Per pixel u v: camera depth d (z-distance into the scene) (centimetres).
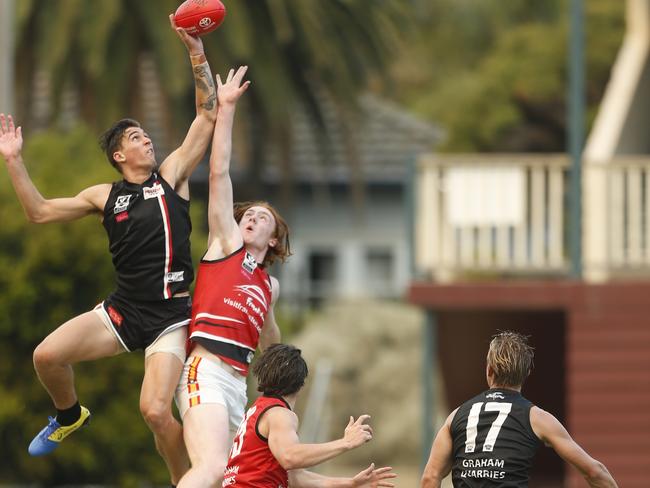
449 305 5491
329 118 8794
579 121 5519
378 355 8512
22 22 7281
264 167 8644
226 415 2462
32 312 5156
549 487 6406
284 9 7281
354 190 8375
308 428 6906
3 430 5166
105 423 5172
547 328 6009
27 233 5191
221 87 2553
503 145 12344
